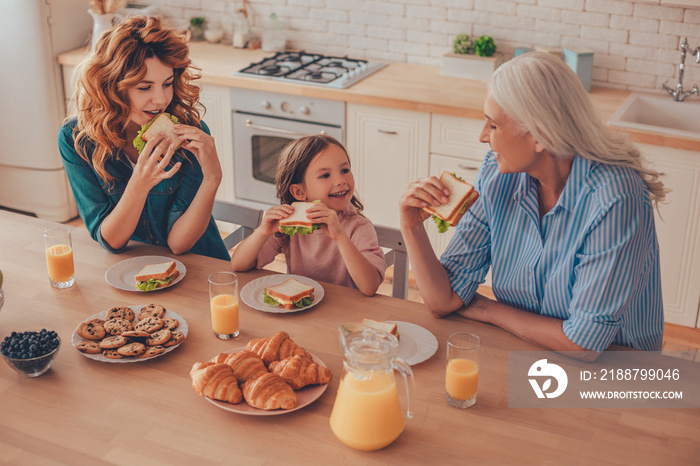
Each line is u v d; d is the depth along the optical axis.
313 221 1.82
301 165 2.06
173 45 1.93
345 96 3.41
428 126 3.34
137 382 1.46
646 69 3.49
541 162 1.51
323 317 1.72
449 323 1.70
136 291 1.83
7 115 4.05
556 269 1.61
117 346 1.54
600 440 1.30
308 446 1.28
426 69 3.87
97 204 2.07
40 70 3.92
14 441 1.29
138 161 1.91
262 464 1.23
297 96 3.54
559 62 1.42
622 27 3.46
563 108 1.40
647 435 1.31
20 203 4.30
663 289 3.16
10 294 1.80
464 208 1.59
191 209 2.02
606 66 3.57
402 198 1.65
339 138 3.55
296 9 4.12
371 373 1.23
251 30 4.28
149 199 2.09
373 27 4.00
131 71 1.86
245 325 1.68
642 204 1.47
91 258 2.02
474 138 3.26
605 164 1.49
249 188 3.90
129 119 1.97
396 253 2.13
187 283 1.88
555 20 3.59
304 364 1.42
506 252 1.70
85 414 1.36
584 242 1.52
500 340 1.62
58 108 4.07
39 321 1.68
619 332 1.66
